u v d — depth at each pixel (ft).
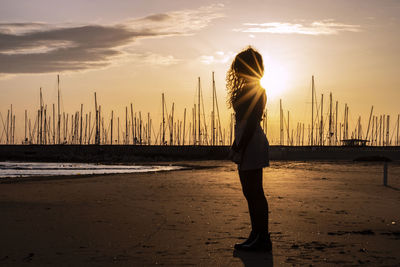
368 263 14.61
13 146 253.85
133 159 221.66
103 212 26.32
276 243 17.70
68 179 66.59
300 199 33.78
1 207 28.81
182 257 15.39
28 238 18.69
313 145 271.49
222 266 14.30
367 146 277.23
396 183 52.54
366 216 25.13
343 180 56.95
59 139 303.48
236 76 16.93
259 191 16.62
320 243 17.69
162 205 29.68
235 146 16.92
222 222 22.52
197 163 166.91
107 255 15.69
